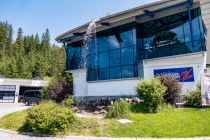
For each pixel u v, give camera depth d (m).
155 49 19.23
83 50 23.89
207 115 11.34
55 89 23.52
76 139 9.23
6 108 23.05
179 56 17.41
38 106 11.13
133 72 19.28
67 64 25.77
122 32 20.58
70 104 17.31
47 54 105.81
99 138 9.06
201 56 16.58
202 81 13.05
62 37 25.52
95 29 22.36
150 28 19.89
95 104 16.58
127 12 19.27
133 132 9.47
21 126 11.44
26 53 117.12
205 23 20.91
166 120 10.87
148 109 13.12
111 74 20.91
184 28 17.75
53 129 10.02
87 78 23.02
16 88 40.50
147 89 13.27
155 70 18.64
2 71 75.38
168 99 14.43
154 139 8.61
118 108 12.46
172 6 17.69
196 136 8.65
